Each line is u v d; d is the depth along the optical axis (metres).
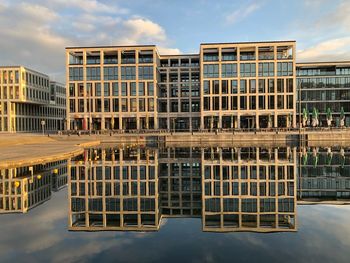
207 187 24.75
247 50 83.31
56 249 11.61
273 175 29.72
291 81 80.50
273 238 12.80
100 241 12.60
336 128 70.56
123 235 13.46
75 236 13.13
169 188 24.97
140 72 83.12
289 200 20.55
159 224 15.34
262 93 80.94
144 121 84.25
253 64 81.19
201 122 82.31
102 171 31.41
